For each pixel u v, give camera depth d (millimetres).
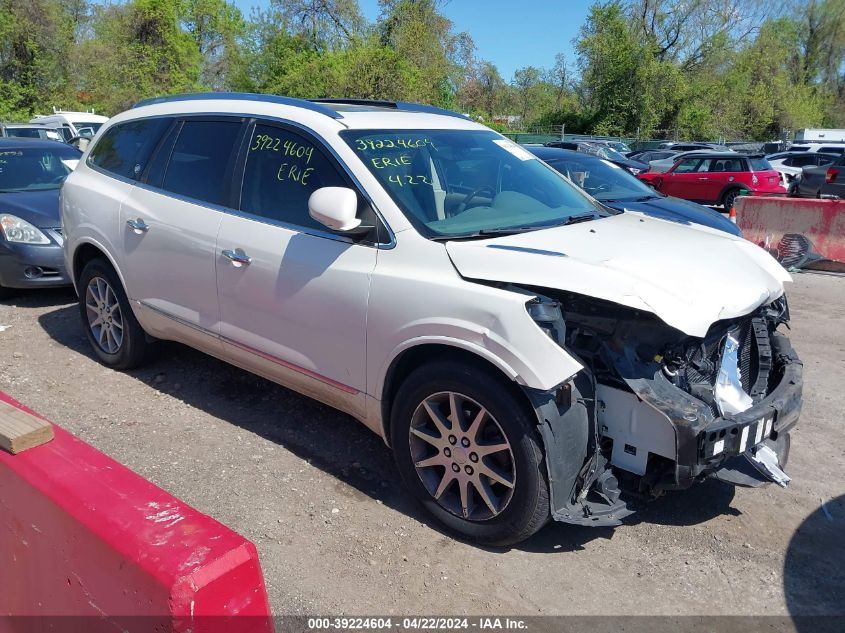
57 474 1828
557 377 2816
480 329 2986
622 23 46562
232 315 4094
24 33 38625
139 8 43625
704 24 47500
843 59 56125
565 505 3027
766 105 49562
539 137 42750
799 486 3902
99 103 43094
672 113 47094
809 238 9852
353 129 3787
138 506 1703
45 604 1905
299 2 39125
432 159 3879
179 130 4602
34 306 6996
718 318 3049
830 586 3086
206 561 1521
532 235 3455
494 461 3178
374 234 3455
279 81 37719
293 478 3824
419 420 3359
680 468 2953
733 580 3113
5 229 6805
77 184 5211
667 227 4062
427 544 3301
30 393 4809
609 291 2934
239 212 4055
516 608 2912
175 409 4621
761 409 3178
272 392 4898
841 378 5488
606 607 2932
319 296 3596
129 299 4816
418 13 37656
